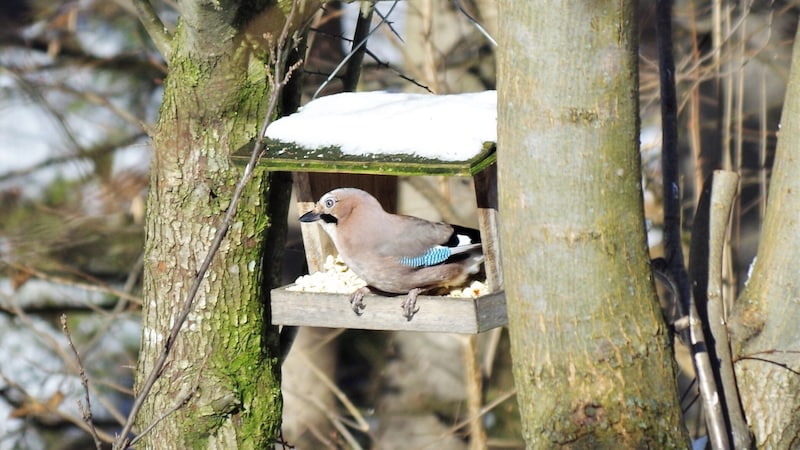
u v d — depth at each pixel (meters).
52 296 21.22
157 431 9.91
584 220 7.62
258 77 9.60
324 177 10.72
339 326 9.86
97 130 21.20
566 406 7.73
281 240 10.41
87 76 21.22
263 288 10.18
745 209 15.72
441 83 17.44
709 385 9.55
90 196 19.16
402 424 19.91
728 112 14.67
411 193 17.53
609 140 7.57
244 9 9.21
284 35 8.34
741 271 15.55
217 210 9.70
